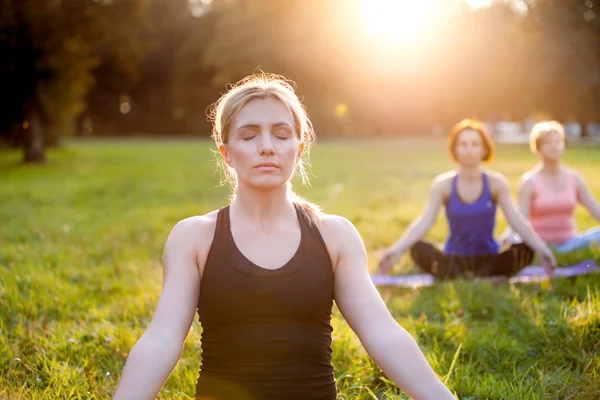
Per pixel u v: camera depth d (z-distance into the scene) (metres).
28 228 8.20
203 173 17.72
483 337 3.62
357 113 50.47
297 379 1.95
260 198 2.02
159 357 1.89
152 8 49.00
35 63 20.34
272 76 2.31
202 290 2.00
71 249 6.72
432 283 5.24
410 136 52.81
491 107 40.00
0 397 2.80
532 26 34.09
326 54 43.03
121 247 7.00
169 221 9.04
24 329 3.84
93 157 24.86
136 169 19.20
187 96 51.09
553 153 6.09
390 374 1.96
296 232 2.03
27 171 18.42
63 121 21.94
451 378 3.10
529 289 4.90
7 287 4.57
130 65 24.66
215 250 2.00
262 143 1.97
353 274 2.06
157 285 5.13
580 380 2.92
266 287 1.94
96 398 2.91
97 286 5.22
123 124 51.16
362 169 19.00
